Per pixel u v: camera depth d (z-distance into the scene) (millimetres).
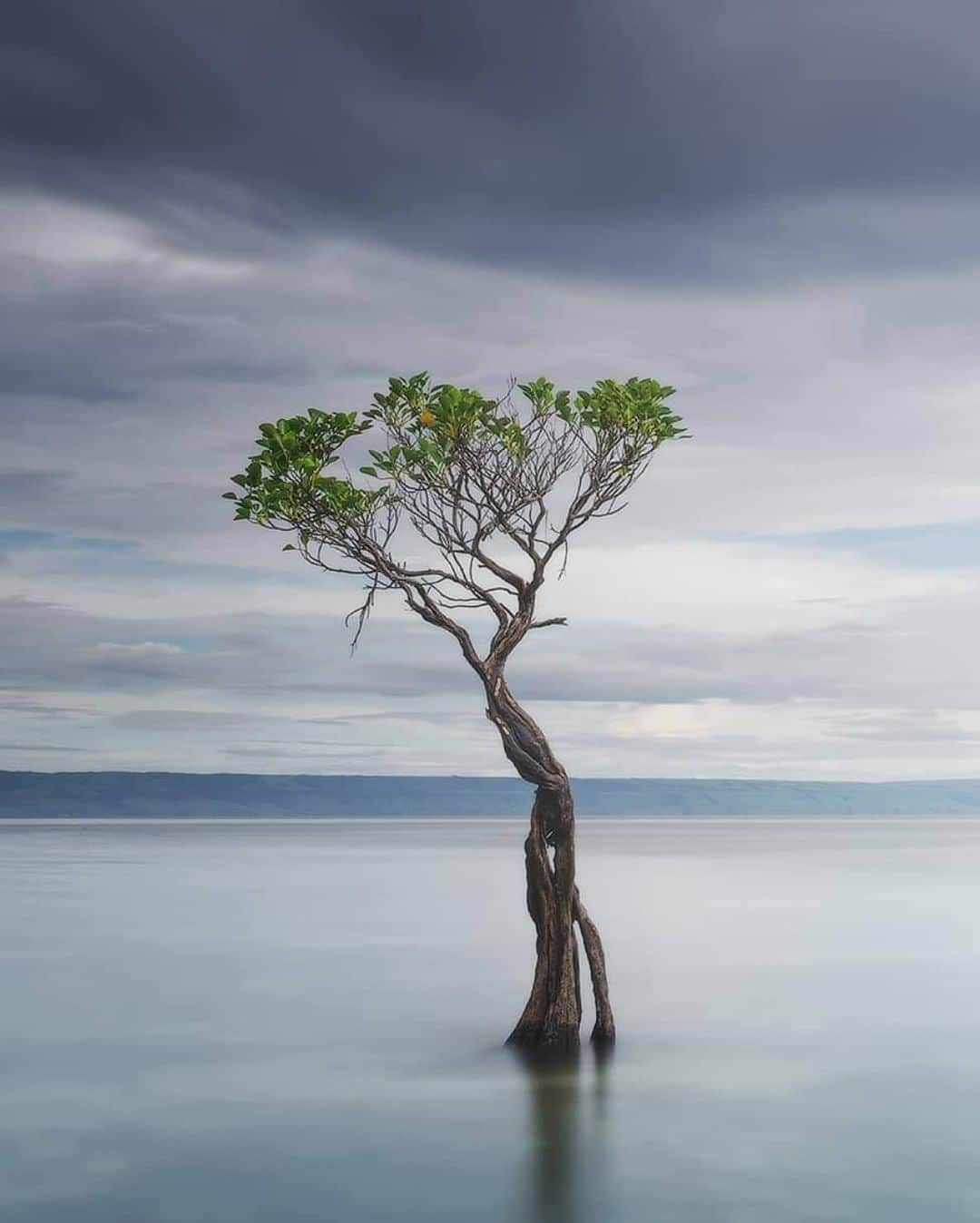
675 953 43406
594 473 24453
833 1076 24953
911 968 39719
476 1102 22812
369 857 117562
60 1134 21203
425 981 36688
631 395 24328
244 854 126375
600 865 105500
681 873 92438
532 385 24406
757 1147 20453
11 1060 26516
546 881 25688
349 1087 23953
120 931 50281
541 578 24250
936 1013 31797
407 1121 21797
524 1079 24453
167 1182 18844
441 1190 18500
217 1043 27938
